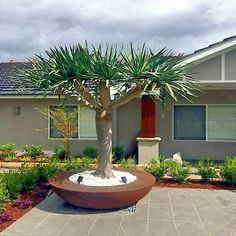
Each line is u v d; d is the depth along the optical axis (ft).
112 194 25.98
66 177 30.66
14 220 25.04
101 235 22.27
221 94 53.47
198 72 43.70
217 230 23.30
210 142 54.03
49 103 55.88
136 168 40.63
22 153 56.18
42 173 36.24
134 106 54.54
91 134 55.26
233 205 29.07
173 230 23.24
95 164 44.01
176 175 37.06
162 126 54.75
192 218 25.70
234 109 53.47
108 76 26.40
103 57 26.96
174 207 28.37
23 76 30.12
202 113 54.19
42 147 56.34
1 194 27.12
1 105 57.41
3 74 63.98
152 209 27.78
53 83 27.40
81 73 26.66
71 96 29.81
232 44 41.91
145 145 45.47
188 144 54.44
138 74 26.35
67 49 26.78
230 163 38.45
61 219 25.29
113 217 25.75
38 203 29.35
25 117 56.80
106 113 30.09
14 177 31.63
